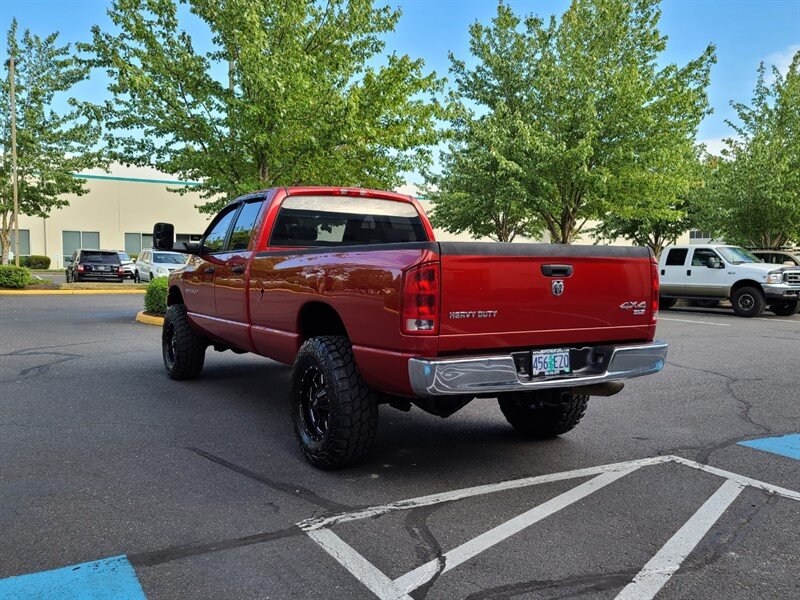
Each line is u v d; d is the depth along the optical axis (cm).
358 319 415
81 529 345
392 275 385
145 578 294
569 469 453
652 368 450
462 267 381
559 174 1853
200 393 686
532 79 1970
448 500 392
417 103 1508
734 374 836
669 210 1989
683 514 372
